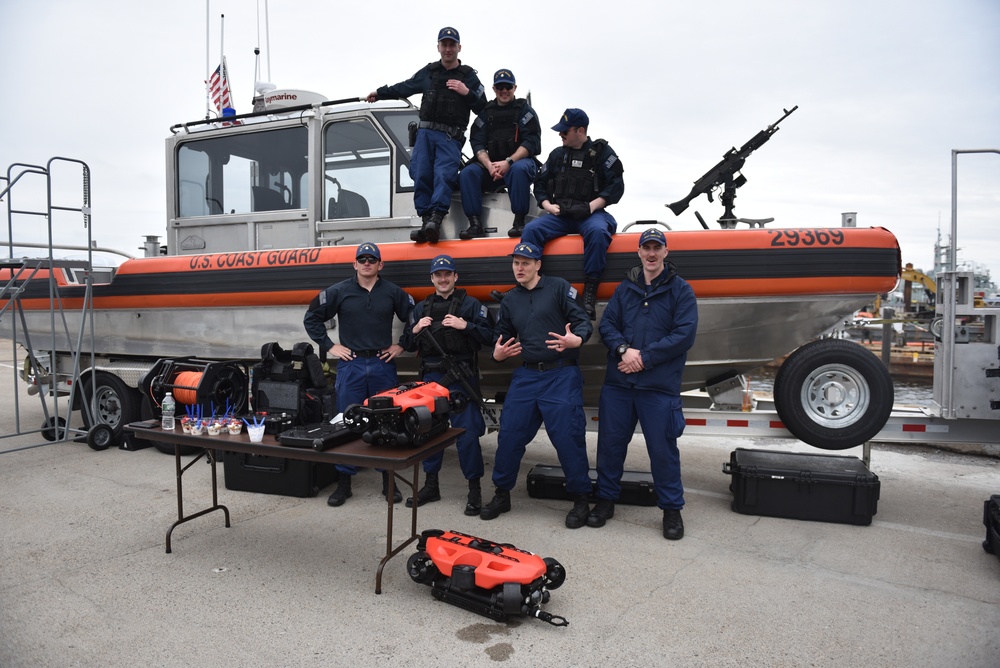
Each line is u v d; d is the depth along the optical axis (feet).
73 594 9.59
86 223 18.10
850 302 13.05
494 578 8.86
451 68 14.47
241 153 17.75
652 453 12.01
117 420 19.22
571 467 12.38
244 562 10.79
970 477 16.62
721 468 17.53
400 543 11.66
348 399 13.60
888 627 8.73
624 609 9.21
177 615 8.98
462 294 13.10
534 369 12.50
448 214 15.48
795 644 8.29
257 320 16.56
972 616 9.05
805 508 13.00
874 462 18.24
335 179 16.46
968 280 13.46
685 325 11.64
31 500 14.02
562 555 11.15
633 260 13.29
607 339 12.23
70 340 19.76
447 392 10.80
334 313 14.02
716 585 9.99
